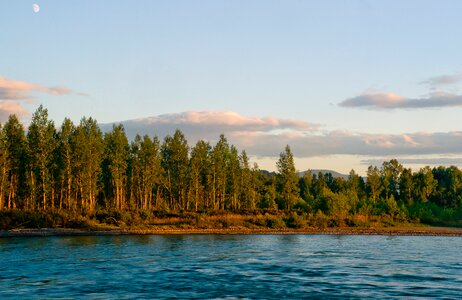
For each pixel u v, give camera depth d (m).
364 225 109.56
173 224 95.94
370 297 27.22
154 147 120.56
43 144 96.94
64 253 48.72
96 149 107.62
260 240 72.38
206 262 42.59
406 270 38.22
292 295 27.69
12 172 100.38
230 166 133.62
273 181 146.62
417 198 166.50
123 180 123.12
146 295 27.41
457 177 175.75
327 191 124.81
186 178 125.25
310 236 84.81
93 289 29.03
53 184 101.56
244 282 31.98
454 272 37.16
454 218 130.75
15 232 76.06
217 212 109.88
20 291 28.11
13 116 100.56
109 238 72.88
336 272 36.91
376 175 173.50
